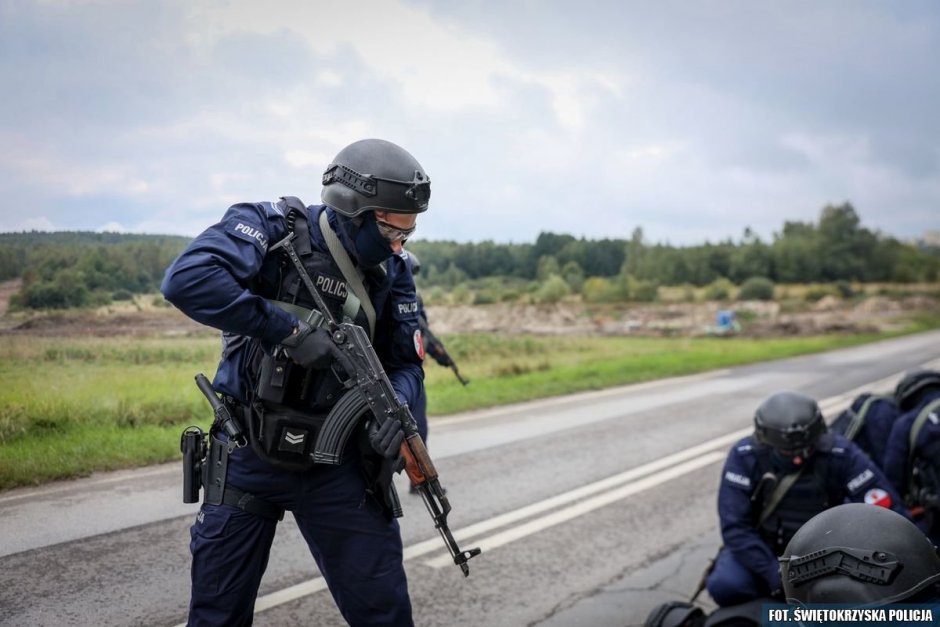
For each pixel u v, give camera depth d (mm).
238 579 2633
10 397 4934
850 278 57656
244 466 2605
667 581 5121
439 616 4262
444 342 15766
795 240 56344
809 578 2068
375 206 2553
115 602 3705
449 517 5848
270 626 3820
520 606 4492
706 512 6645
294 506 2674
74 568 3980
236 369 2629
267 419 2541
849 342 28969
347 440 2609
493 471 7293
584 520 6125
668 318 31141
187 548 4430
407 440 2615
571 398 12547
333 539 2732
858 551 2000
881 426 5301
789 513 4184
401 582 2814
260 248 2500
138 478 5469
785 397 4145
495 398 11703
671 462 8250
